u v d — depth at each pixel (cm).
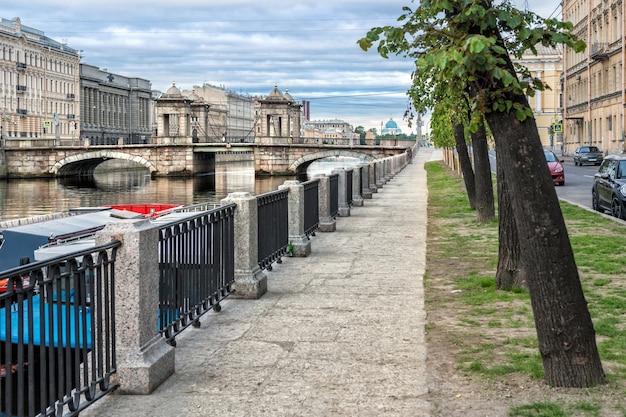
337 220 2030
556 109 11094
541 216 560
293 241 1351
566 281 567
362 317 851
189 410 556
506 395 562
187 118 12000
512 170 560
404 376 624
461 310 876
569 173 4631
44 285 495
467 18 550
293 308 905
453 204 2497
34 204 7125
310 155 11262
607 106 6844
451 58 514
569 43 558
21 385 468
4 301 453
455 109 1155
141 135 17900
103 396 586
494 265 1196
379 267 1213
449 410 539
